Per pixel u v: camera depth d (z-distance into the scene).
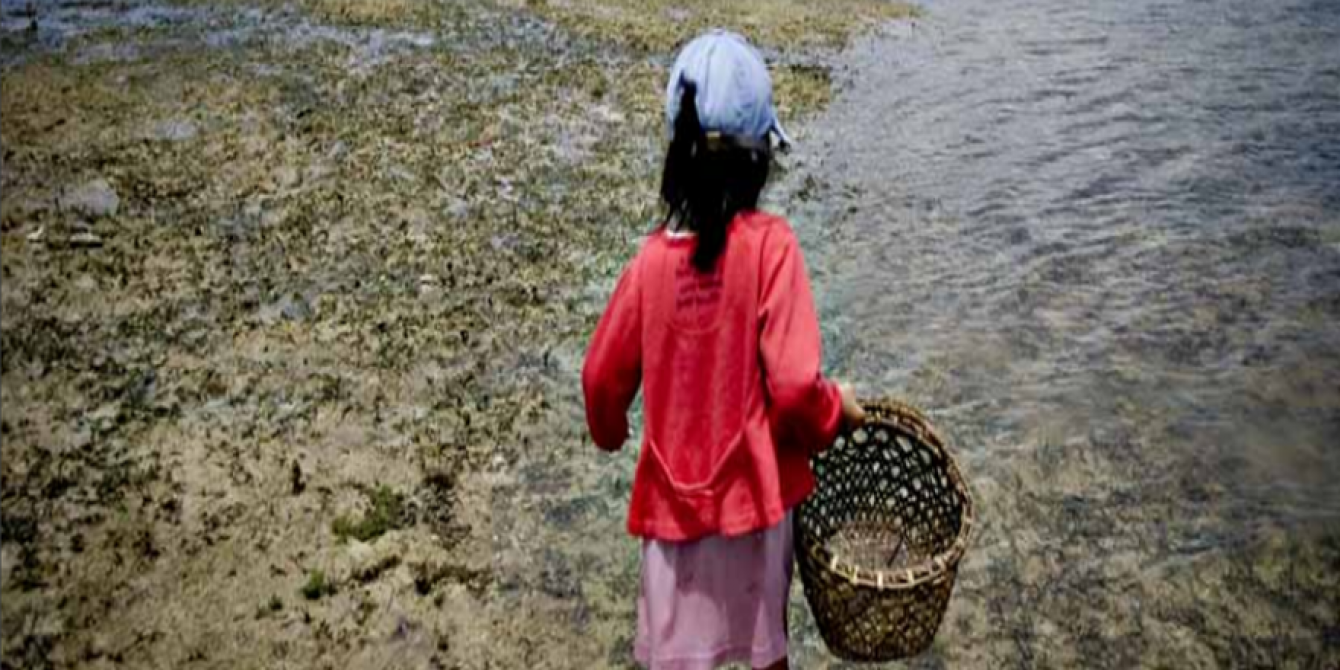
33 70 11.13
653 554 3.05
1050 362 6.28
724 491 2.91
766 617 3.08
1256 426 5.68
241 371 5.95
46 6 14.09
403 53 12.59
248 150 9.23
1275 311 6.88
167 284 6.88
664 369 2.92
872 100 11.54
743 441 2.88
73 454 5.16
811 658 4.12
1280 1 16.72
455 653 4.14
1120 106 11.27
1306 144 10.02
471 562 4.62
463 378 5.98
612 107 10.95
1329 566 4.70
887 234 8.03
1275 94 11.63
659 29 14.36
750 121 2.76
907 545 3.79
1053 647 4.24
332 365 6.05
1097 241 7.93
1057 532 4.89
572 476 5.20
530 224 8.00
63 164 8.70
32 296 6.62
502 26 14.22
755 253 2.81
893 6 16.66
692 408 2.91
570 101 11.07
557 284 7.09
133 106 10.20
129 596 4.31
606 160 9.41
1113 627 4.35
